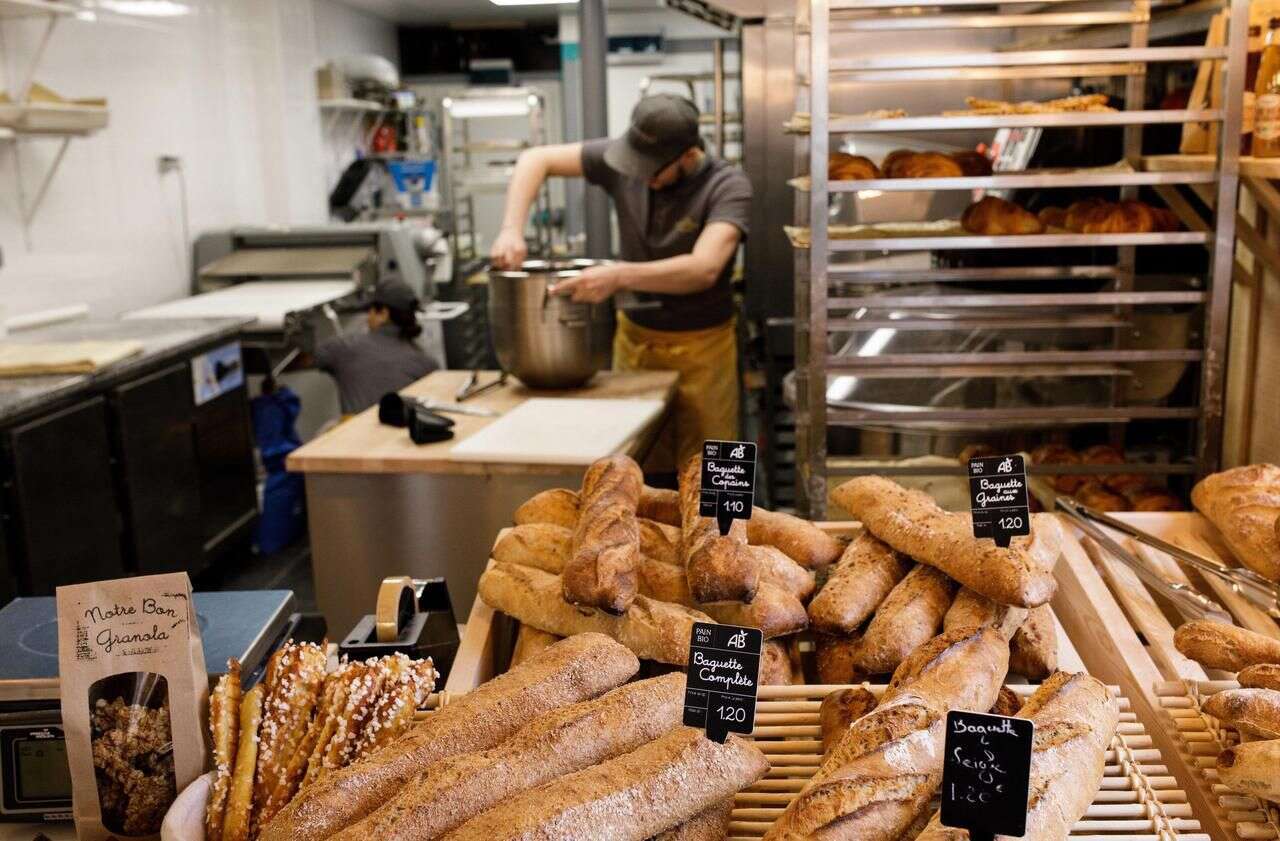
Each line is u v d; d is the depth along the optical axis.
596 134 6.03
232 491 4.58
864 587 1.47
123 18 5.32
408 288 4.79
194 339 4.16
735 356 3.99
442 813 1.00
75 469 3.43
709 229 3.66
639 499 1.76
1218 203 2.13
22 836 1.27
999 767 0.91
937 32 3.77
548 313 3.23
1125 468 2.30
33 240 4.61
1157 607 1.61
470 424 3.03
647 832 1.00
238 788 1.15
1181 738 1.25
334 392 6.94
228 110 6.53
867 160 2.45
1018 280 2.97
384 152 8.90
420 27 10.91
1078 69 2.52
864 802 0.98
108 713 1.20
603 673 1.25
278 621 1.49
